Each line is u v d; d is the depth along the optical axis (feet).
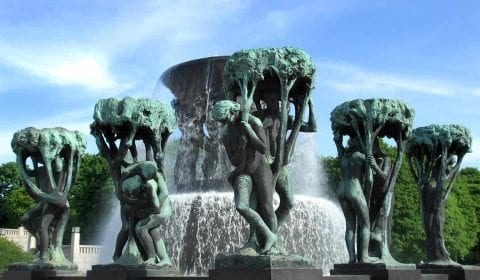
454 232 160.76
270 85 24.67
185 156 54.29
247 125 23.30
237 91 24.84
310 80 24.63
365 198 30.63
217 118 23.17
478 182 223.51
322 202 50.39
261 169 23.47
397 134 31.91
